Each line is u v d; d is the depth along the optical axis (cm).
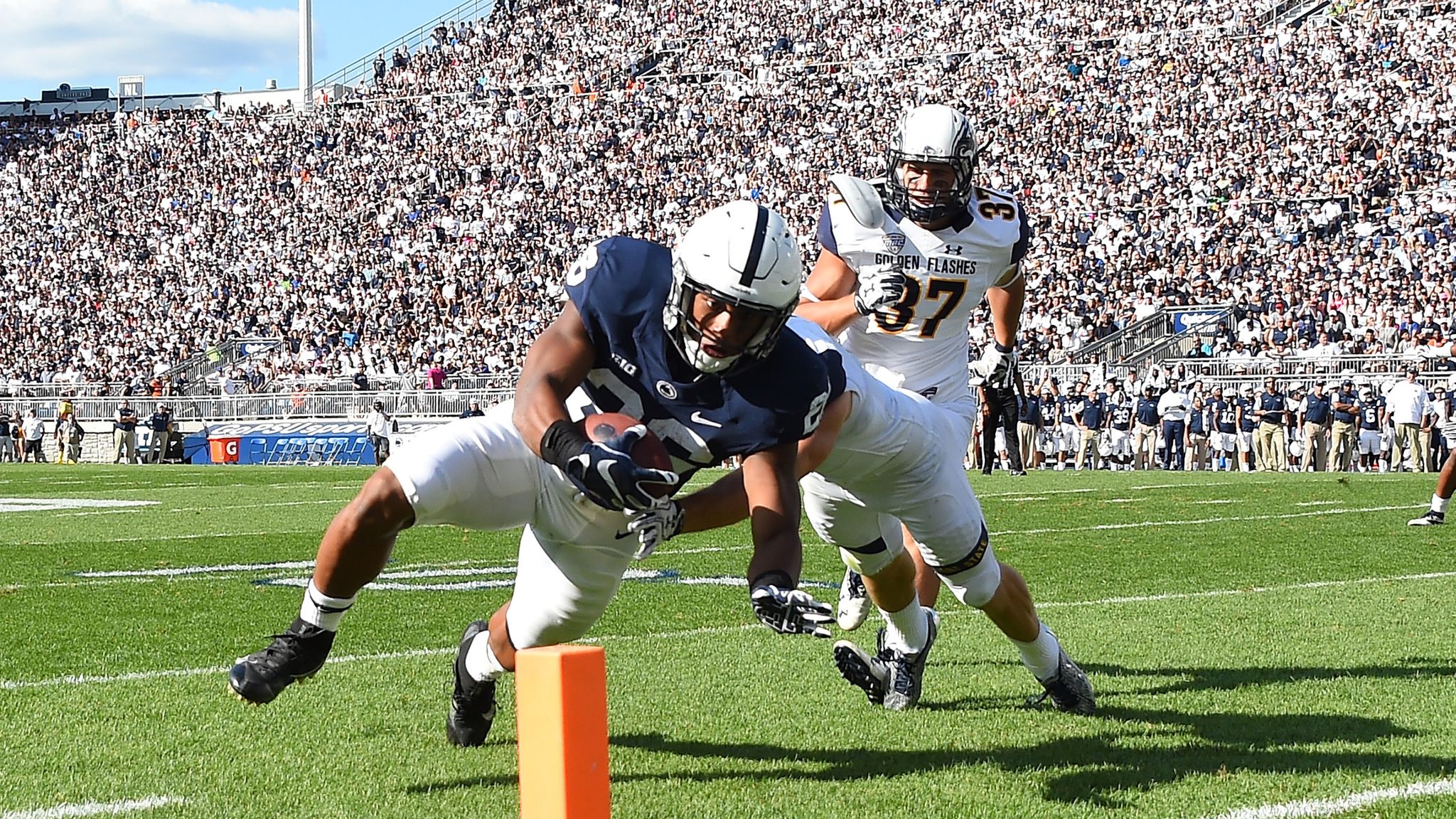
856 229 887
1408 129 5206
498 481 588
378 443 4647
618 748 695
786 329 591
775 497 571
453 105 7194
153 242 6675
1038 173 5566
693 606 1174
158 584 1375
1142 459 3775
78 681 870
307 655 607
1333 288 4412
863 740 710
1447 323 4069
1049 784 626
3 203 7069
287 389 5334
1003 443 3838
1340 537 1698
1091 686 847
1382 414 3619
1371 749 682
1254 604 1168
